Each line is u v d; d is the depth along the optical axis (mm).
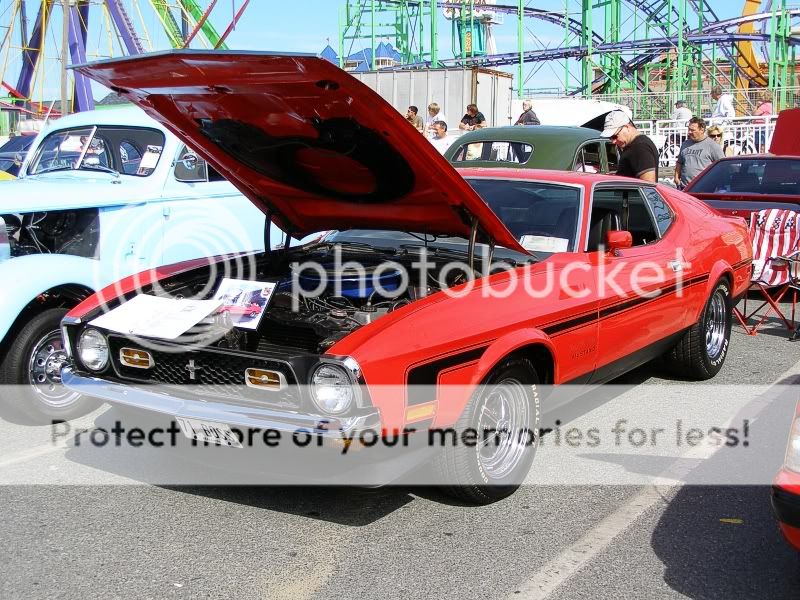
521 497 4090
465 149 10617
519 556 3494
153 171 6238
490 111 20875
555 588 3242
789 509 2963
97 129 6539
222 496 4047
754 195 9031
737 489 4207
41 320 4910
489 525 3779
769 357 6840
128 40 25688
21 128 20875
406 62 37656
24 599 3096
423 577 3312
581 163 10062
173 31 28891
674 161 19375
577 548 3572
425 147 3621
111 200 5836
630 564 3439
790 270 7520
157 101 3934
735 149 16656
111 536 3615
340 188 4359
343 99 3432
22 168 6734
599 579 3316
